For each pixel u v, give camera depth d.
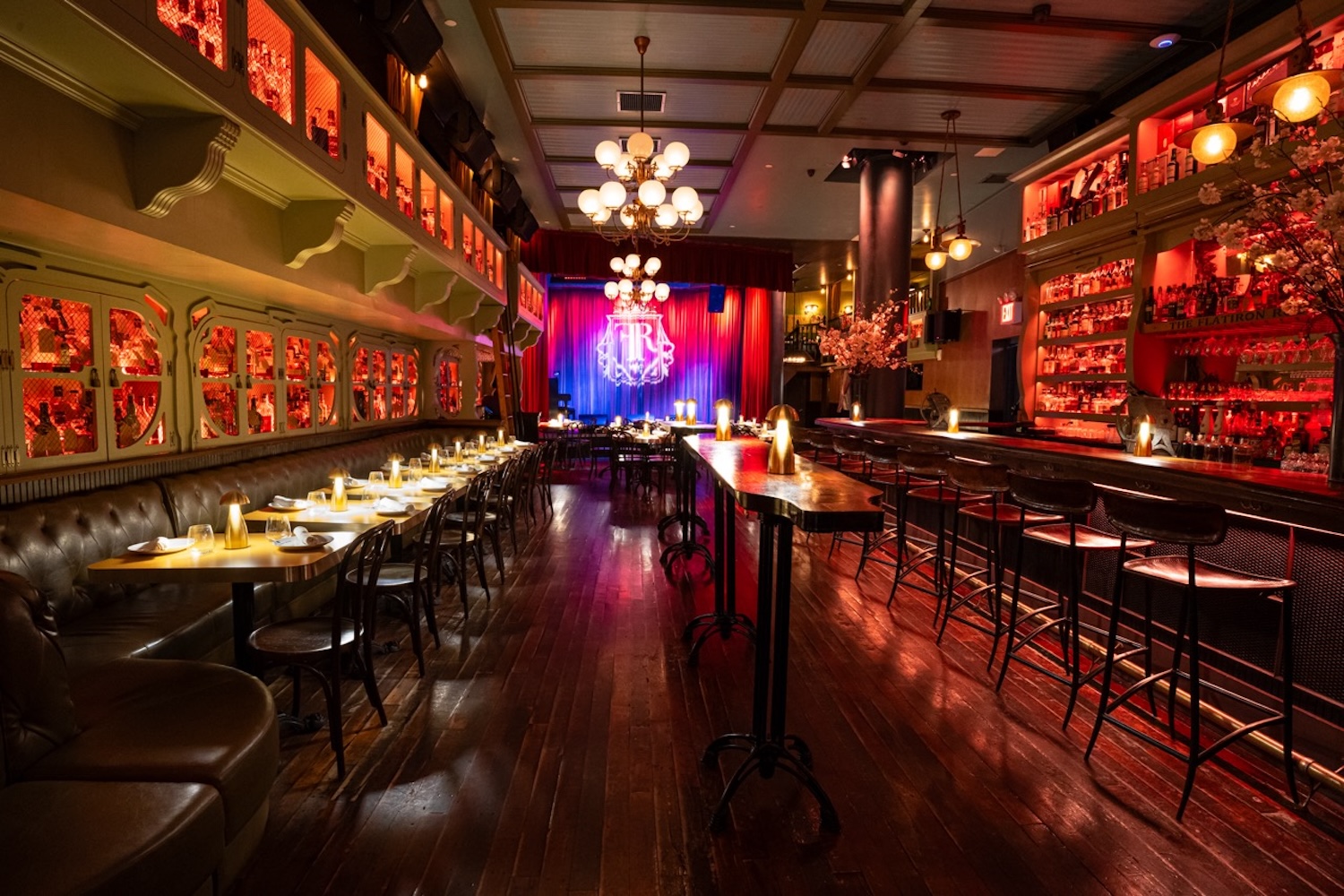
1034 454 4.62
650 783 2.69
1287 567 2.93
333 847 2.29
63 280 3.45
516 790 2.63
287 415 5.73
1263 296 4.89
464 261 7.72
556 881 2.15
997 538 3.92
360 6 4.77
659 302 17.56
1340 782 2.55
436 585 4.63
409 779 2.70
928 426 7.40
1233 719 3.10
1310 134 3.89
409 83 6.13
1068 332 6.94
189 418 4.45
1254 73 4.64
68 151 2.61
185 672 2.40
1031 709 3.38
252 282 4.43
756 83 6.30
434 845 2.31
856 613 4.80
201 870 1.71
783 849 2.32
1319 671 2.78
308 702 3.36
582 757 2.87
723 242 13.37
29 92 2.43
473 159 7.74
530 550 6.61
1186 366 5.76
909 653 4.07
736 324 17.20
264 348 5.40
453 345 9.87
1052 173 6.88
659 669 3.78
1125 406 5.87
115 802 1.69
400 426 8.56
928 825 2.46
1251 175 4.48
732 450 4.29
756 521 8.15
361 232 5.33
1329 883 2.18
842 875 2.20
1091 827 2.45
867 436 6.87
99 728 2.04
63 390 3.48
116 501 3.58
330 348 6.56
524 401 15.44
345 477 4.82
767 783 2.71
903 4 5.10
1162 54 5.83
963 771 2.81
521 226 11.04
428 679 3.64
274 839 2.33
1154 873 2.22
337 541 3.24
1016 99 6.66
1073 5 5.18
